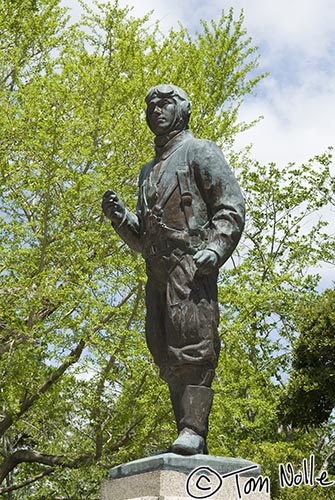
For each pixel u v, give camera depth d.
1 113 13.96
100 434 14.70
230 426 18.06
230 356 15.56
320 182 23.44
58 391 14.67
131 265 13.60
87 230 14.18
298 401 17.41
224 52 16.48
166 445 14.44
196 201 5.71
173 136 6.00
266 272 21.48
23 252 13.07
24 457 15.67
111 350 13.73
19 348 13.24
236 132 15.94
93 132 14.45
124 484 5.14
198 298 5.50
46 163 13.62
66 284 13.76
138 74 15.00
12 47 16.38
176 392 5.56
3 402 14.20
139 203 6.04
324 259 22.23
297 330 18.19
